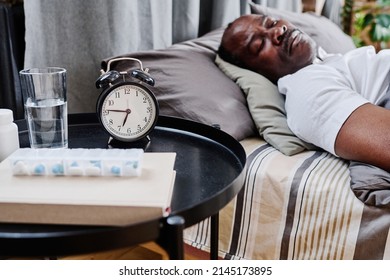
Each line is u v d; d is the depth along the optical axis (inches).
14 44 44.7
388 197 34.3
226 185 26.5
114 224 21.8
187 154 31.9
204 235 44.6
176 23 62.2
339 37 73.8
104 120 32.6
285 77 49.2
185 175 28.0
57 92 32.9
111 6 47.4
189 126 37.1
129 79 35.4
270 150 43.6
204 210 23.0
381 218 35.0
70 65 46.8
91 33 47.1
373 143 36.2
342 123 38.2
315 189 37.7
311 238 38.2
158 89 45.4
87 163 24.8
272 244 40.3
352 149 37.4
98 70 48.5
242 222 41.5
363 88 44.6
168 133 36.7
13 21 44.5
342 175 38.5
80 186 23.5
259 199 40.3
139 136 33.3
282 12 70.7
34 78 32.2
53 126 31.7
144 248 49.8
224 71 52.3
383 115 37.1
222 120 44.9
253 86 49.1
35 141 31.8
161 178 24.7
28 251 19.8
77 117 39.1
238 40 51.4
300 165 40.3
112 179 24.5
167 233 21.0
